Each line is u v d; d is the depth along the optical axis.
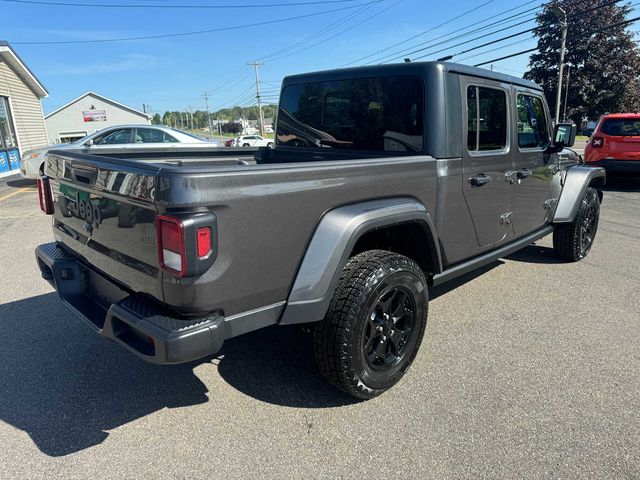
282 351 3.38
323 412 2.69
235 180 2.03
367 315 2.55
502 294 4.46
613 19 44.28
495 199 3.63
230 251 2.06
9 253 5.95
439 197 3.07
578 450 2.36
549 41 45.97
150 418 2.64
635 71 44.75
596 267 5.25
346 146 3.58
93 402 2.79
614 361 3.22
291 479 2.19
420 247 3.05
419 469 2.25
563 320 3.88
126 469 2.26
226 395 2.86
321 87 3.73
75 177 2.68
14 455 2.35
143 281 2.24
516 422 2.58
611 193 10.58
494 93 3.50
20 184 13.05
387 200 2.71
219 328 2.10
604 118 10.45
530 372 3.09
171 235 1.96
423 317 2.93
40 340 3.56
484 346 3.44
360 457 2.33
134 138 11.15
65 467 2.27
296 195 2.26
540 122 4.25
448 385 2.94
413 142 3.13
